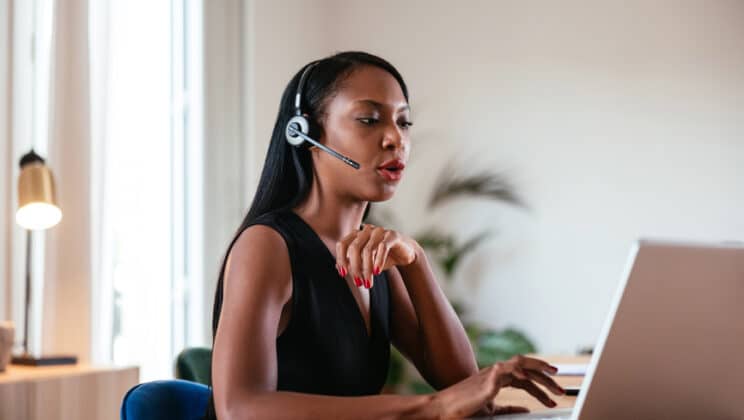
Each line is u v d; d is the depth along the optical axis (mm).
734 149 5344
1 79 3049
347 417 1019
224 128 4379
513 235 5414
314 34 5285
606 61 5434
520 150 5449
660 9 5422
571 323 5355
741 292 872
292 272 1191
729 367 922
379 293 1328
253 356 1079
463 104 5508
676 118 5383
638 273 835
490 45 5508
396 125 1229
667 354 887
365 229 1186
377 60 1262
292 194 1301
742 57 5363
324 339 1206
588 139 5414
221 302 1237
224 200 4355
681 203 5355
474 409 1020
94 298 3354
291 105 1297
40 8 3242
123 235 3721
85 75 3312
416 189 5484
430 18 5555
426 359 1429
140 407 1298
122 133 3701
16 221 3070
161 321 3947
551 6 5480
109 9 3504
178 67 4156
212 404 1212
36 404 2660
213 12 4320
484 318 5391
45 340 3148
